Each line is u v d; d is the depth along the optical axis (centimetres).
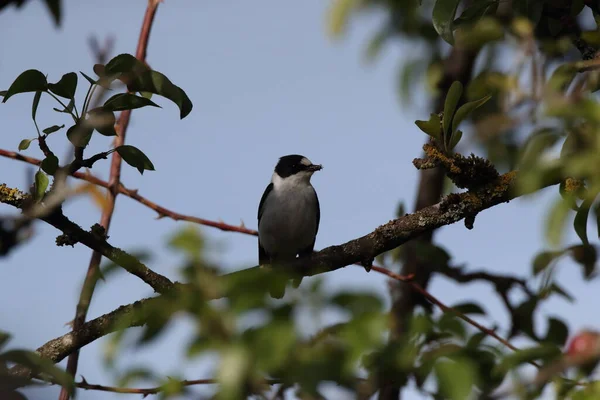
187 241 467
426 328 532
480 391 538
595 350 524
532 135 657
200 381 556
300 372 445
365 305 451
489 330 705
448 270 891
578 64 695
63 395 677
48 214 753
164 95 691
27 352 437
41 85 671
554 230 568
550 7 859
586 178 579
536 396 541
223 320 449
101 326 779
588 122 575
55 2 702
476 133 742
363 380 530
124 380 511
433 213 852
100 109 687
